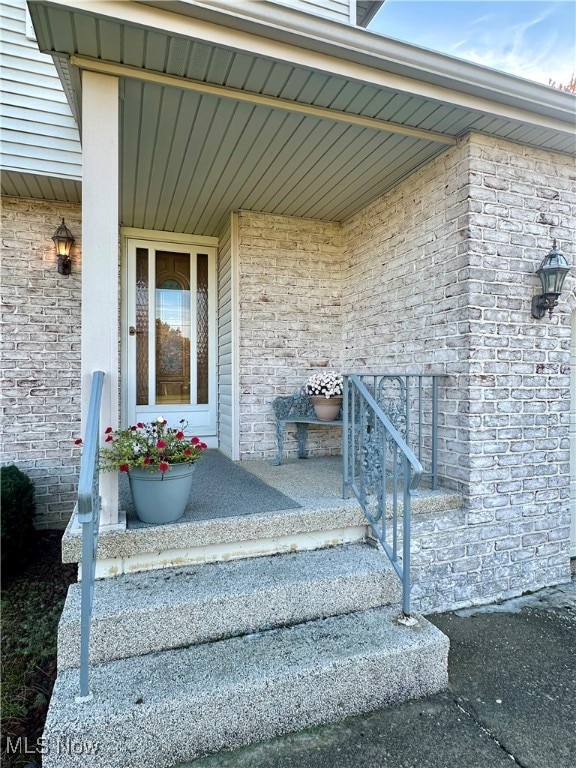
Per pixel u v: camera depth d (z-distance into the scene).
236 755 1.64
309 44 2.07
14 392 3.86
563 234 3.09
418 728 1.78
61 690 1.65
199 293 4.70
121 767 1.55
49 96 3.50
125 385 4.37
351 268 4.27
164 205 3.91
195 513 2.44
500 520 2.90
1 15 3.39
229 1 1.88
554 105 2.62
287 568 2.28
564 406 3.11
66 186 3.69
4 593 2.97
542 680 2.07
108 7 1.78
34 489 3.80
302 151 2.96
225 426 4.42
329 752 1.65
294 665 1.80
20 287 3.89
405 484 2.09
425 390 3.20
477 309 2.82
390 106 2.48
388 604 2.31
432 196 3.12
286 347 4.26
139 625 1.87
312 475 3.48
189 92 2.28
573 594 2.96
